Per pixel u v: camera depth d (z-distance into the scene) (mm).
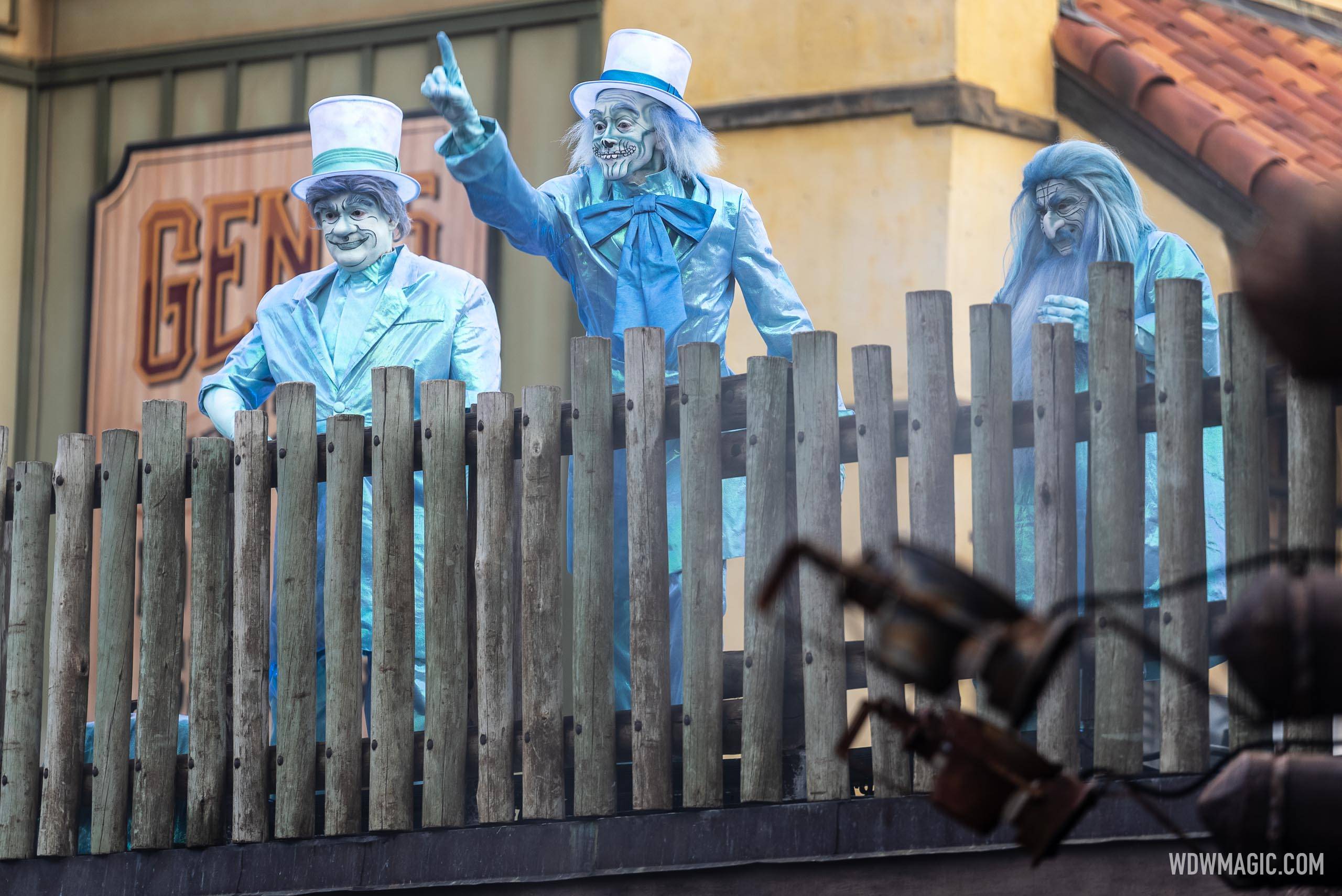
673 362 9203
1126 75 14195
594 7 14797
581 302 9500
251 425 8656
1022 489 8297
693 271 9289
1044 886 6551
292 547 8461
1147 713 8336
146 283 15898
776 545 7441
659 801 7484
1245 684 3699
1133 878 6383
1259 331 3422
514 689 8062
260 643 8484
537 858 7676
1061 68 14500
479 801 7840
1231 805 4168
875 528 7230
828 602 7207
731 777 7707
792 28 14266
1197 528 6621
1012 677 3537
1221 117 13938
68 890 8773
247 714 8430
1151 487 8234
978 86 13875
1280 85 15570
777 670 7348
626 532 8781
